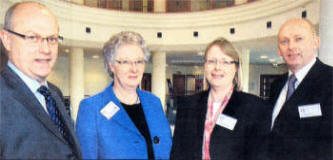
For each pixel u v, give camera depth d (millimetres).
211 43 1817
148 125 1738
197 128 1798
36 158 1484
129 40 1713
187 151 1784
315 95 1762
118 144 1676
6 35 1571
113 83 1754
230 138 1767
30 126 1492
